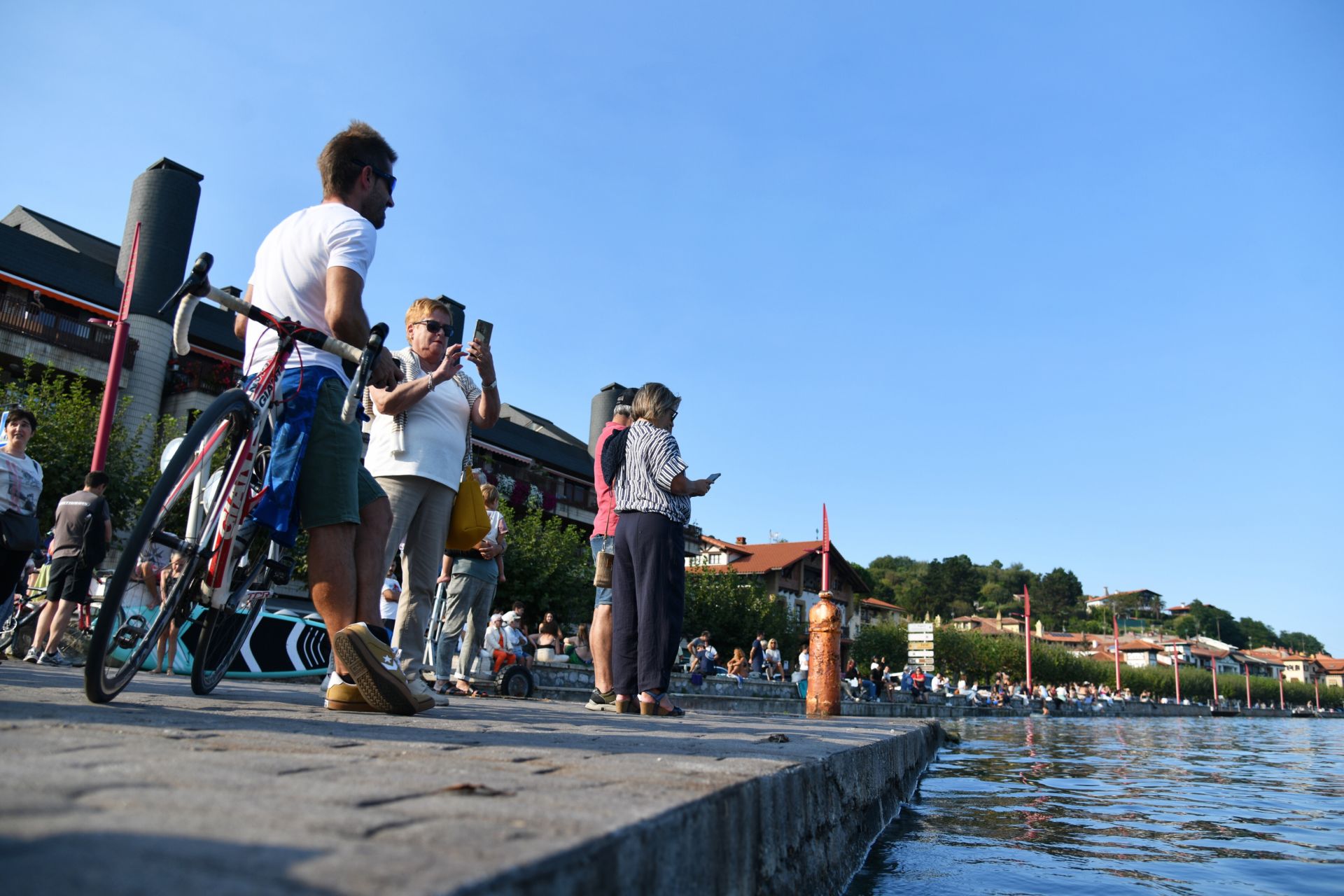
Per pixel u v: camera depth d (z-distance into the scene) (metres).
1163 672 94.12
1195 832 3.70
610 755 1.81
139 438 20.52
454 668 6.56
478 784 1.21
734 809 1.34
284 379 2.83
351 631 2.80
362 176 3.27
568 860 0.79
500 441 36.59
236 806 0.92
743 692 22.56
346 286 2.92
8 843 0.68
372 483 3.16
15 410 5.54
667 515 4.56
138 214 26.67
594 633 5.56
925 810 4.20
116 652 2.34
